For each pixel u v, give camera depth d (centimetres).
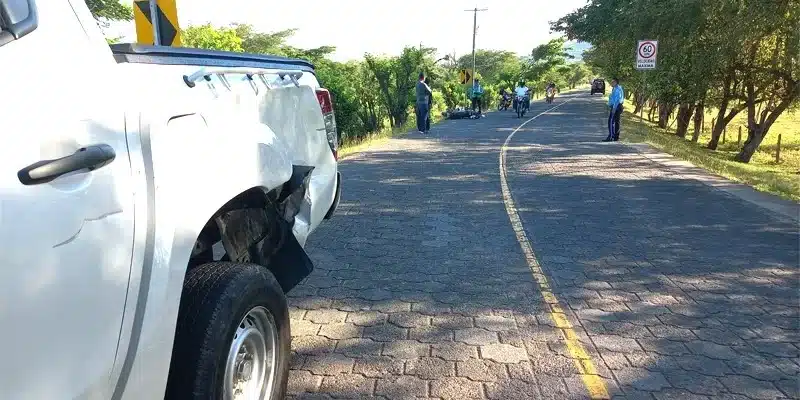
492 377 366
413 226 725
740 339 418
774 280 537
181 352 245
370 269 565
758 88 2495
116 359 200
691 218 770
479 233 694
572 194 926
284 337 313
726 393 349
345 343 411
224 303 256
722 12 1852
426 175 1110
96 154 193
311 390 352
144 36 637
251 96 331
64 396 177
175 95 260
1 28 178
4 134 164
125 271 204
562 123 2616
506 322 446
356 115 2247
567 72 11288
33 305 165
